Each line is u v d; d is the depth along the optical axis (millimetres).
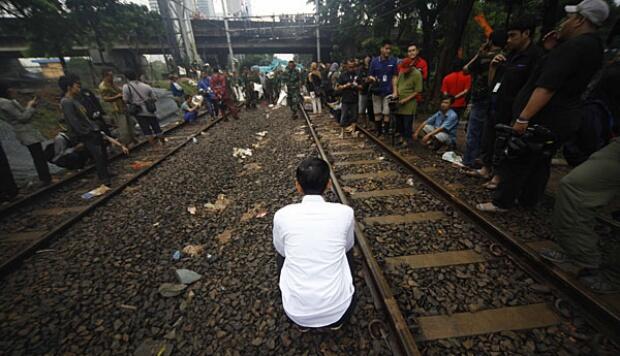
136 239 3281
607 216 3008
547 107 2438
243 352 1868
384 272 2443
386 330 1915
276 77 16344
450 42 9914
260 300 2268
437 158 5191
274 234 1765
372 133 7203
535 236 2758
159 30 22000
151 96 7230
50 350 1964
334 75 12484
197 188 4645
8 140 5680
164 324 2123
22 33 9164
